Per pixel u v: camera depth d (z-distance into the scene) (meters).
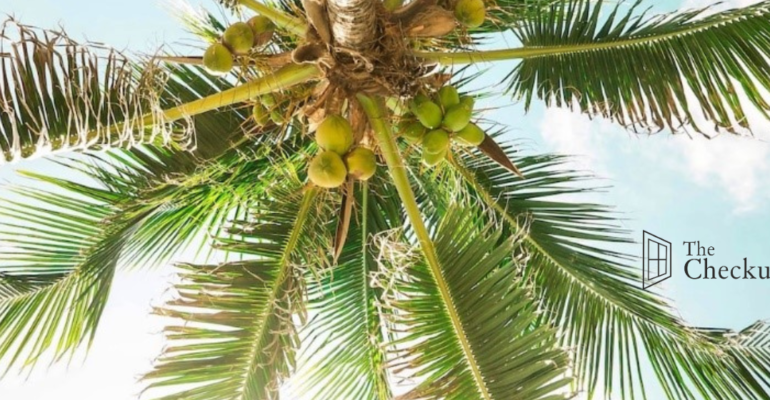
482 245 3.26
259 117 3.87
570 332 4.28
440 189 4.77
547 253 4.40
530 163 4.68
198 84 4.35
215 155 4.31
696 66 3.81
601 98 4.04
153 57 3.00
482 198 4.52
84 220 4.14
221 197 4.54
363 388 4.38
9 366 3.88
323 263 4.16
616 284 4.33
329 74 3.41
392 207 4.70
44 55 2.60
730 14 3.74
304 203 3.90
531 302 3.14
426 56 3.59
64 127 2.67
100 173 4.12
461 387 2.90
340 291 4.36
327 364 4.28
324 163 3.20
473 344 2.99
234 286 3.51
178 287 3.41
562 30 4.09
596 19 4.00
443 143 3.47
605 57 4.03
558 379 2.84
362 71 3.36
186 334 3.32
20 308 3.99
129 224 4.18
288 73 3.42
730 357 4.00
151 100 2.90
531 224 4.47
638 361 4.20
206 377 3.26
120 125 2.96
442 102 3.46
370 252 4.49
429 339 3.04
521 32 4.25
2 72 2.53
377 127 3.59
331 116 3.27
